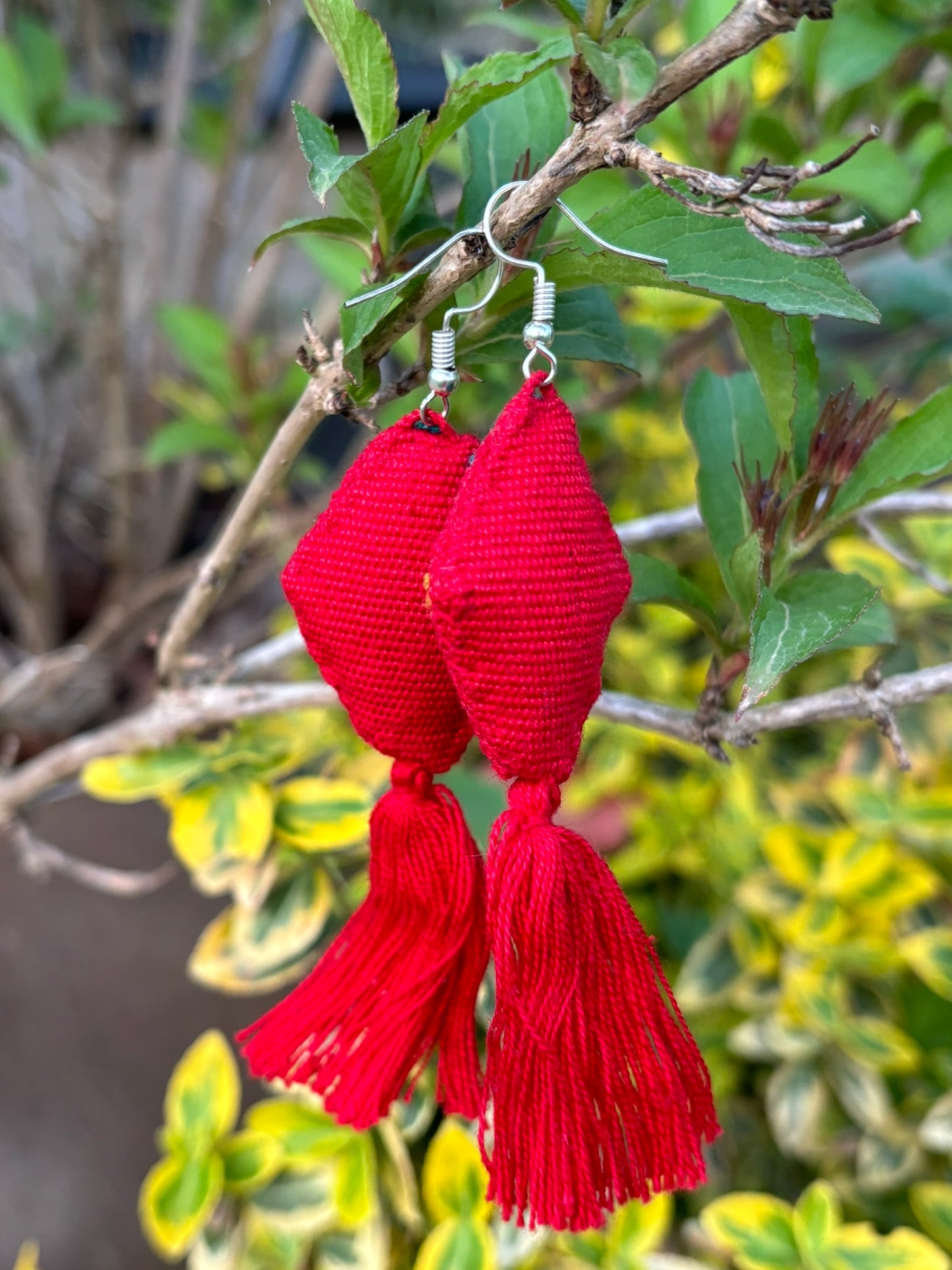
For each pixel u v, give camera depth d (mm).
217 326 257
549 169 88
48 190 324
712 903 283
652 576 133
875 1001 230
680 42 252
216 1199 174
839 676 307
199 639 432
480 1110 113
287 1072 120
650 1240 176
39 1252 218
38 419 417
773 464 135
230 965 179
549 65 93
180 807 180
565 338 122
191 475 414
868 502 120
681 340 266
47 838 297
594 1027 103
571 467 99
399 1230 186
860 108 224
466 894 112
